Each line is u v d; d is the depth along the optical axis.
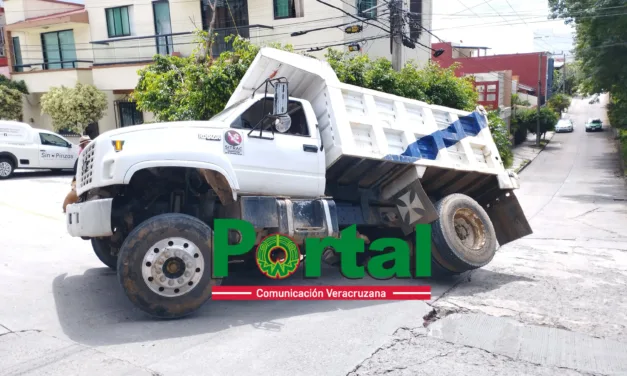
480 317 5.65
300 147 6.25
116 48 23.80
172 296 5.17
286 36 20.34
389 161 6.80
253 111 6.25
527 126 47.69
